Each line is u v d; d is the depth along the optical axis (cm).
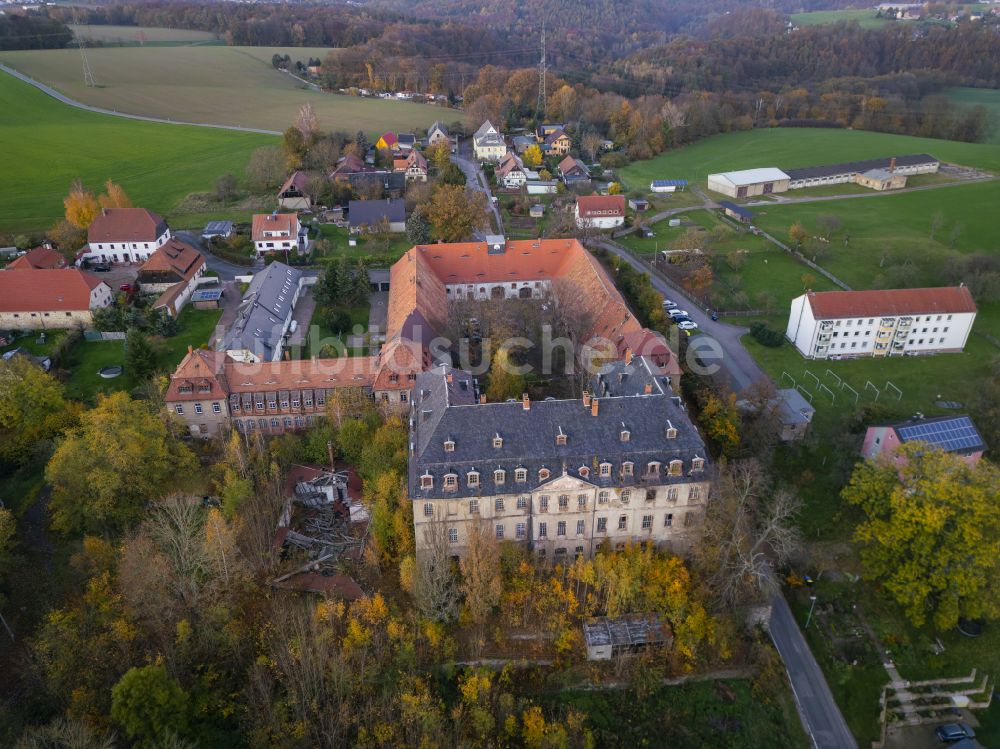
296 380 11012
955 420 10475
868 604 8912
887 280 16675
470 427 8500
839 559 9475
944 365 13662
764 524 8850
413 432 9125
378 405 10806
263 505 8981
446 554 7956
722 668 7938
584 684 7656
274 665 7344
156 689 6431
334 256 18500
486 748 6819
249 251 18450
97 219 17688
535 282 15912
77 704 6712
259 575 8375
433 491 8200
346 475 9650
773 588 8294
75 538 9062
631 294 15625
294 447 10012
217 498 9225
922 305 13725
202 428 10875
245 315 13125
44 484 9988
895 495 8450
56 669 7006
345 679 7025
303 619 7650
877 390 12825
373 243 19138
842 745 7531
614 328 12381
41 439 10650
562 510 8500
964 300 13788
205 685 7131
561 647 7744
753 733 7444
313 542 8938
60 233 18125
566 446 8450
